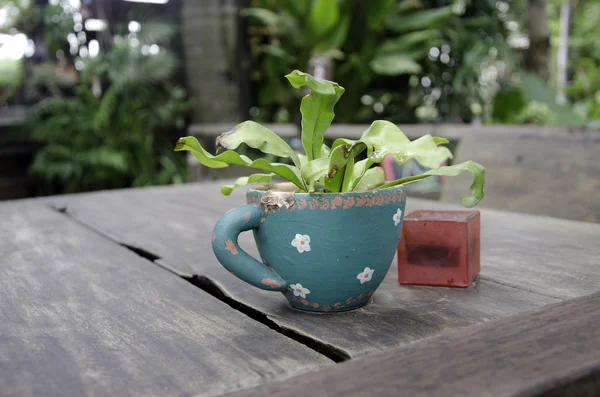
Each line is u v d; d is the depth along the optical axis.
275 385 0.42
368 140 0.52
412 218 0.64
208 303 0.60
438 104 4.43
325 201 0.53
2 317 0.58
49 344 0.52
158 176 3.86
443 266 0.63
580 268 0.68
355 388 0.41
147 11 4.19
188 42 3.79
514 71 4.07
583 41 6.71
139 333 0.53
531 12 4.12
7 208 1.16
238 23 3.81
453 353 0.44
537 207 1.18
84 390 0.44
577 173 1.16
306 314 0.58
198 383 0.45
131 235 0.90
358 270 0.55
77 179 3.81
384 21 3.83
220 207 1.09
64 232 0.93
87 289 0.66
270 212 0.55
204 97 3.80
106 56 3.83
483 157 1.35
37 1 4.36
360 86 4.03
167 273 0.71
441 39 4.03
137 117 3.82
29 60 4.43
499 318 0.53
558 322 0.49
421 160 0.50
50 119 3.78
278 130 2.75
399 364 0.43
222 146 0.52
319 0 3.47
